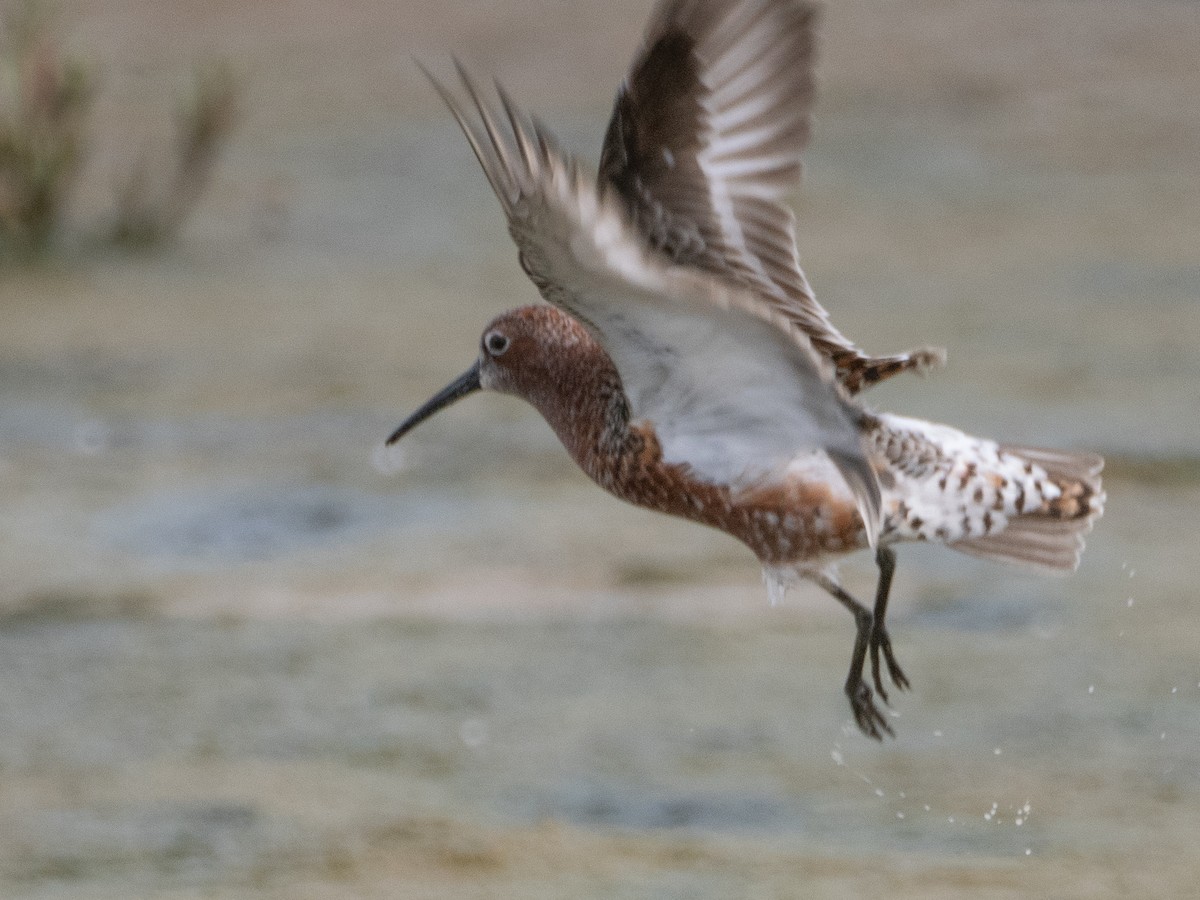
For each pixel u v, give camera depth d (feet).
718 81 26.45
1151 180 77.97
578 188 22.45
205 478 52.75
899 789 36.91
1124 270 68.39
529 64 88.53
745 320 25.21
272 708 40.65
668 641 43.45
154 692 41.47
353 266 71.77
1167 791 36.50
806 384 26.32
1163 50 90.43
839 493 27.32
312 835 35.45
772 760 38.14
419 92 88.17
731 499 27.61
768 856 34.40
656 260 24.06
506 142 23.15
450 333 63.82
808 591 46.03
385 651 43.24
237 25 95.71
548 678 41.78
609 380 29.01
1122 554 47.03
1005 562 28.22
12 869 34.40
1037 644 42.70
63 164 74.74
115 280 70.85
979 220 74.59
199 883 33.86
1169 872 33.32
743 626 44.21
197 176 75.92
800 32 26.68
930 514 27.50
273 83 89.35
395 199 78.64
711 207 26.50
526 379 30.07
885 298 65.87
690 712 40.22
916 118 84.99
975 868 33.73
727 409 27.12
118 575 47.37
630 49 89.97
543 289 24.68
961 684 41.01
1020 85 87.86
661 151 26.37
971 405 55.88
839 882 33.17
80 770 38.17
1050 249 71.00
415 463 54.08
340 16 96.37
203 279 70.79
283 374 60.44
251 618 44.98
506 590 46.37
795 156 26.68
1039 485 27.61
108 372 61.05
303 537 49.49
